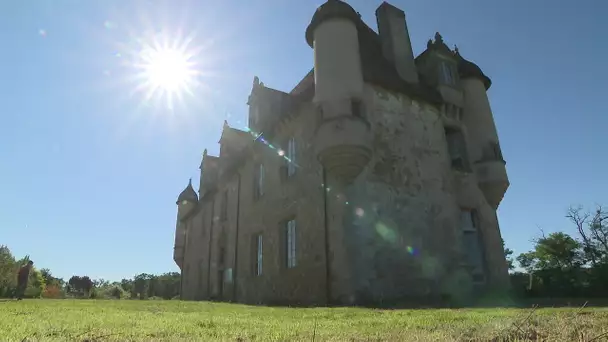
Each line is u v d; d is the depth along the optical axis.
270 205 21.08
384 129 17.22
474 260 18.67
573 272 20.39
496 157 20.25
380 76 18.05
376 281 14.69
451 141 20.92
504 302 15.63
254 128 24.42
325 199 16.39
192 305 12.10
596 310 6.74
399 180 16.84
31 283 35.88
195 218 37.03
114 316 6.17
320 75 16.95
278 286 18.83
